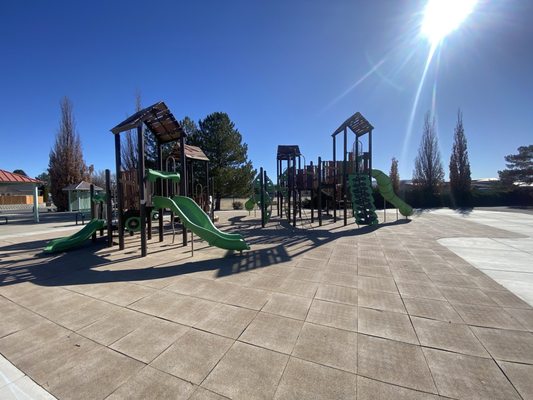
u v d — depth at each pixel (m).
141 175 6.46
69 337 2.81
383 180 13.95
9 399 1.98
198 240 8.63
